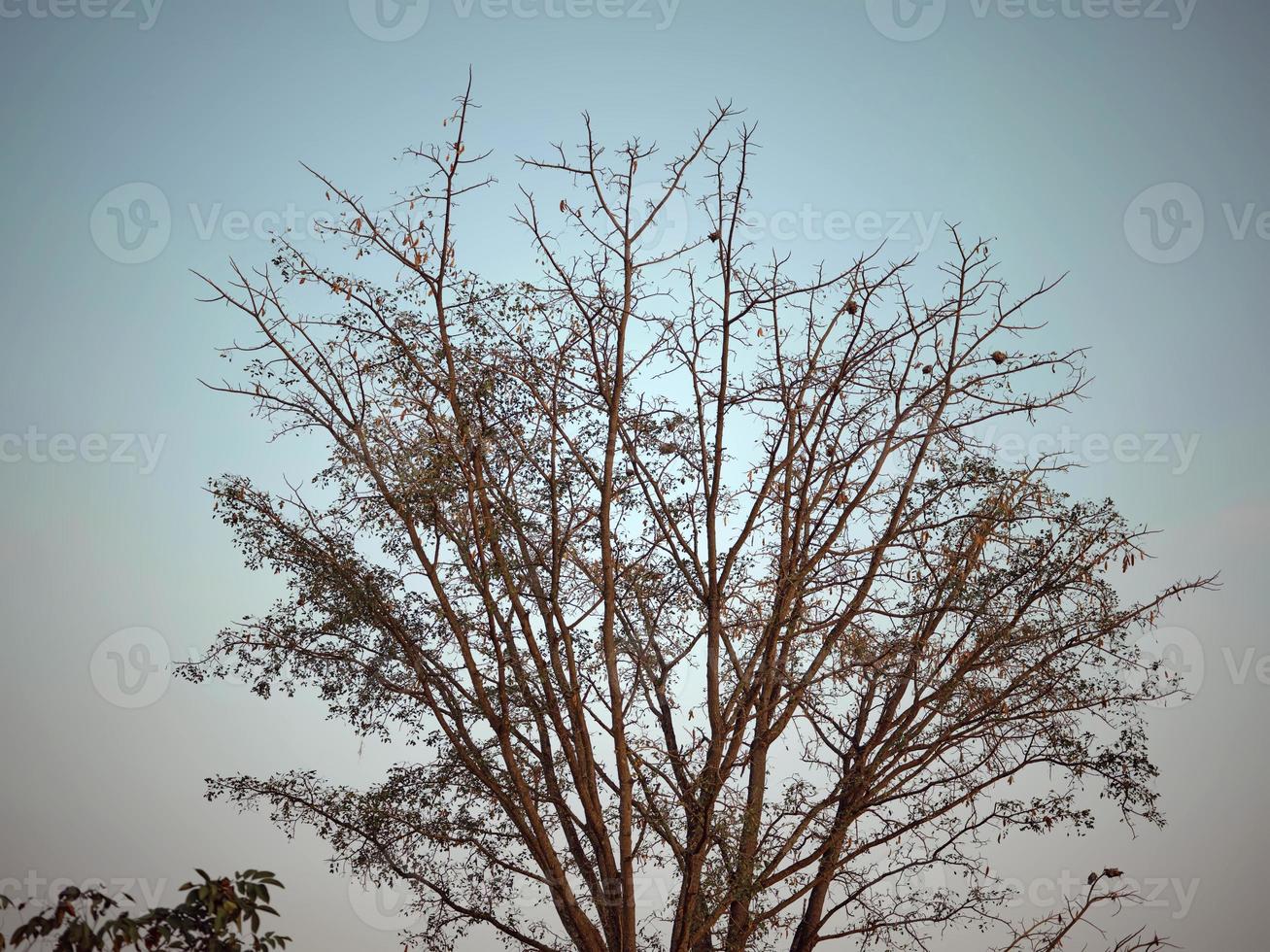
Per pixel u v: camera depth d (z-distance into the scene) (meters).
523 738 14.09
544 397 14.59
